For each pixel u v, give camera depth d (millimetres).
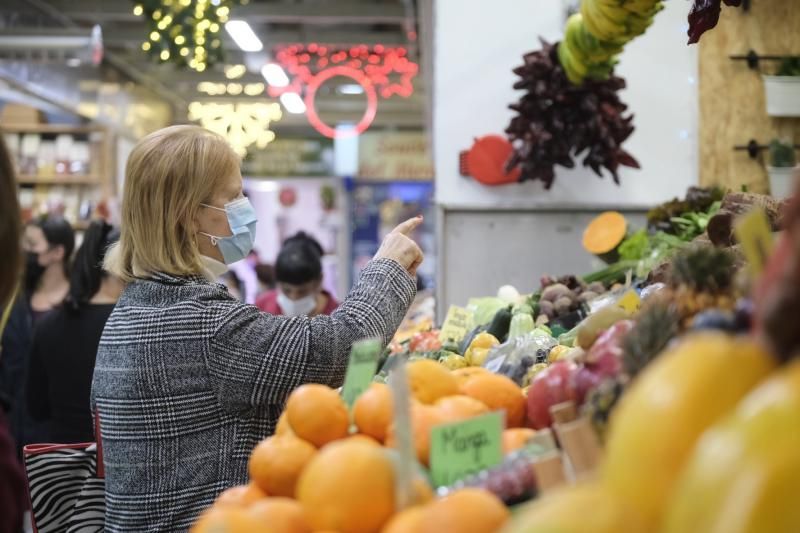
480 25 4797
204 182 2053
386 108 15234
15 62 8484
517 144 4648
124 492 1928
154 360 1933
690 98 4688
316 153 16328
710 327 967
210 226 2107
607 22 3592
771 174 4312
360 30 11109
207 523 1048
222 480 1939
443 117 4801
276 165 16344
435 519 941
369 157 16531
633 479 711
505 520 947
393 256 2152
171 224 2020
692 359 729
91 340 3430
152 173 2020
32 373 3508
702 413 701
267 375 1927
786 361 720
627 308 1746
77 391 3432
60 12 9922
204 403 1945
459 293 4754
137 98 12367
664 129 4703
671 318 1118
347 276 16781
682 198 4684
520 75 4246
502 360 2199
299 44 11133
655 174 4707
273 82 11656
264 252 16750
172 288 1994
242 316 1966
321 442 1311
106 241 3463
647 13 3531
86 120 10453
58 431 3465
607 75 4188
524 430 1353
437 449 1189
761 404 623
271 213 16734
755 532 578
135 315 1978
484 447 1210
